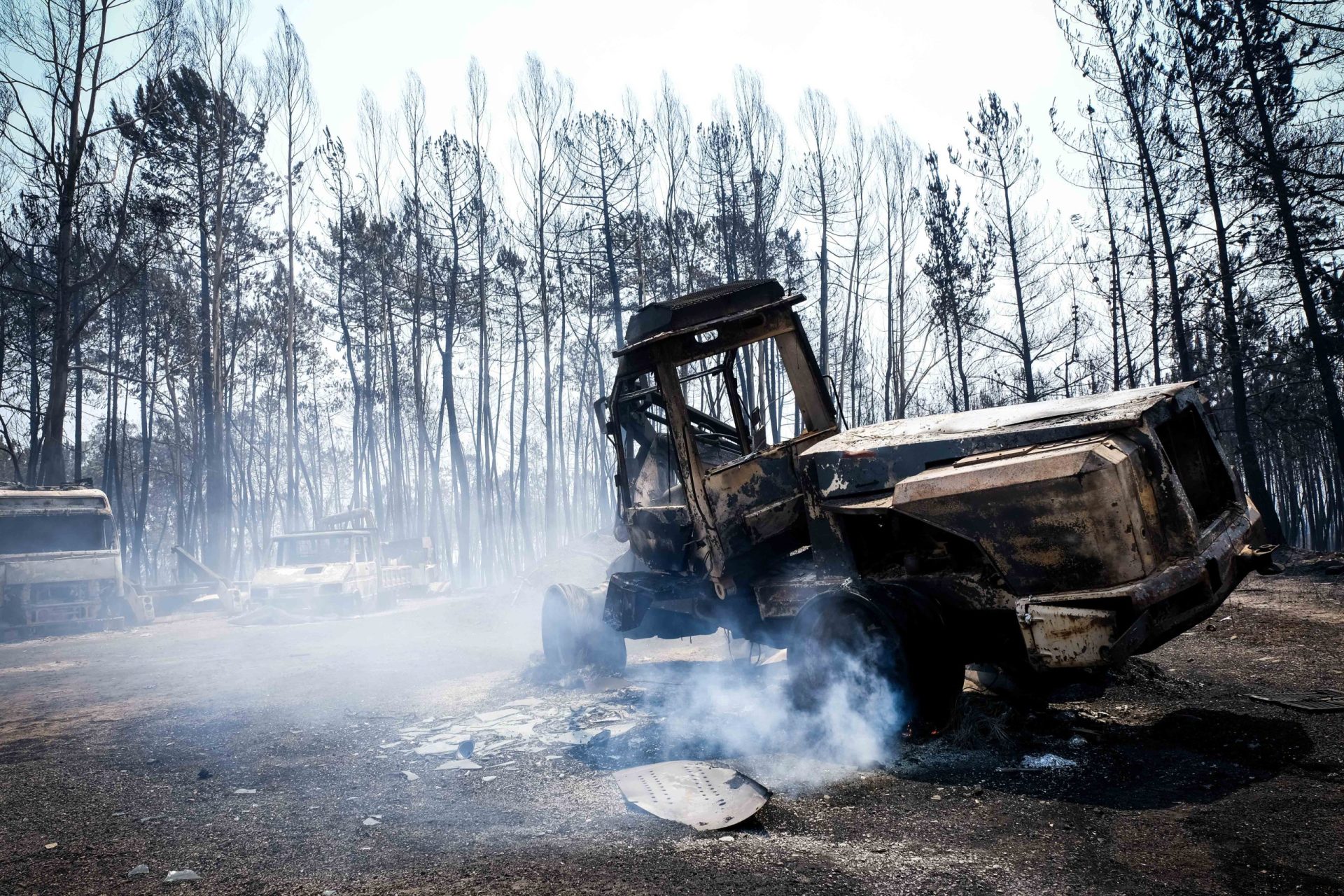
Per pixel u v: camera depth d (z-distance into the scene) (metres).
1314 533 45.75
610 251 32.59
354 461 39.34
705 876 2.76
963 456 4.08
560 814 3.57
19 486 17.06
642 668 7.57
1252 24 18.77
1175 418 4.14
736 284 6.00
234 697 7.36
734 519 5.45
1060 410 4.20
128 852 3.43
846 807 3.45
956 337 30.44
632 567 7.21
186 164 28.06
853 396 35.47
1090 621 3.53
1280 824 2.90
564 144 32.66
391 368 39.97
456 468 33.78
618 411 6.75
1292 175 18.52
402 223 35.09
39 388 33.62
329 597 17.83
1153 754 3.83
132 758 5.19
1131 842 2.86
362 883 2.91
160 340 36.03
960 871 2.71
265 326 37.72
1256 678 5.21
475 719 5.79
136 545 37.00
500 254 36.88
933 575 4.26
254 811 3.92
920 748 4.16
